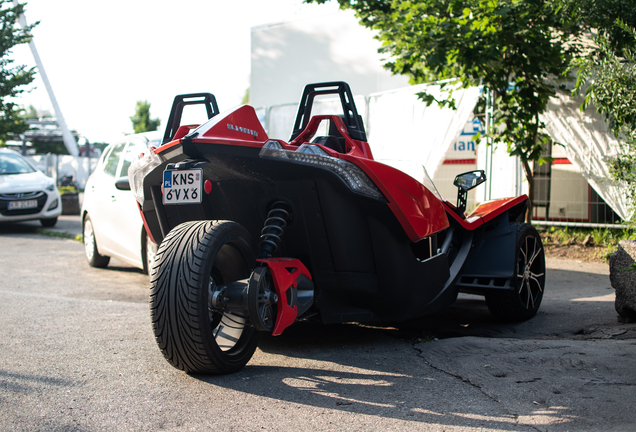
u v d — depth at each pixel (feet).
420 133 30.25
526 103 24.03
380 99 32.55
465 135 35.09
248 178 10.21
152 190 10.85
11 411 8.04
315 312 10.98
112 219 21.50
